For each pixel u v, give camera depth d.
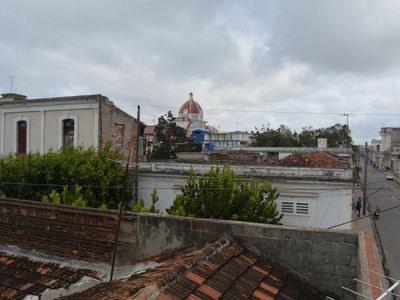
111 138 24.48
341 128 79.00
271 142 73.19
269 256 6.12
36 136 24.86
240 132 85.38
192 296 4.58
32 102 24.62
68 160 18.98
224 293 4.85
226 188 14.95
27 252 7.89
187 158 30.97
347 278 5.75
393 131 91.12
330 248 5.85
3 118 25.80
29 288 6.73
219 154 32.53
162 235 6.67
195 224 6.49
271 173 18.42
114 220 7.03
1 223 8.38
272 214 15.06
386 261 21.97
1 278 7.15
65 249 7.48
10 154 21.92
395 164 76.88
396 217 35.91
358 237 5.73
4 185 19.23
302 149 49.19
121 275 6.77
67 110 24.05
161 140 55.31
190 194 15.55
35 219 7.91
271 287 5.41
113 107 24.58
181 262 5.29
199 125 77.81
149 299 4.25
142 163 20.61
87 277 6.85
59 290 6.54
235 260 5.71
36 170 18.72
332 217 17.36
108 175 18.84
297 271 5.98
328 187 17.39
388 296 4.73
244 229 6.26
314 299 5.61
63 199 14.63
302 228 6.01
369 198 47.28
